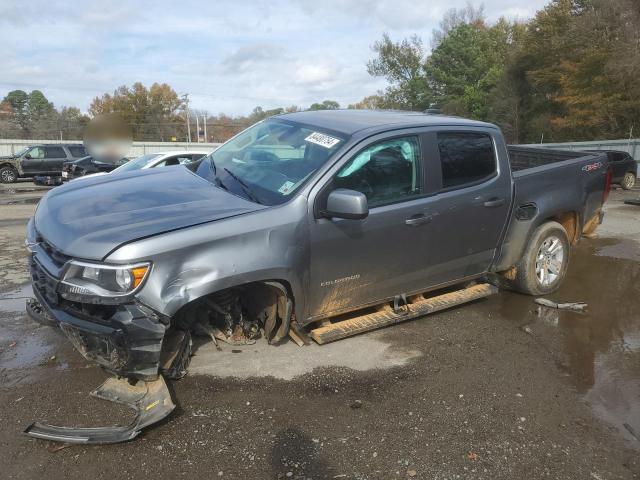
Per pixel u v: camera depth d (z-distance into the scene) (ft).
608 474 9.83
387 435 10.62
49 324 11.82
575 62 118.01
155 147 145.07
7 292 18.45
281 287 12.21
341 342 14.71
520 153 23.39
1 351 13.61
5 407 11.03
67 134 186.70
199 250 10.80
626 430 11.20
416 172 14.40
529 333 15.94
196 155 36.99
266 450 10.02
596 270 23.09
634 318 17.42
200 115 206.80
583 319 17.20
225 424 10.74
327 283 13.06
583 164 19.76
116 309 10.19
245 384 12.26
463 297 16.47
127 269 10.05
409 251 14.34
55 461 9.52
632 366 14.06
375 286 14.14
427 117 15.83
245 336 13.76
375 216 13.39
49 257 11.09
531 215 17.71
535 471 9.80
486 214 15.99
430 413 11.46
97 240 10.32
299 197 12.30
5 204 47.32
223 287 11.09
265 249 11.61
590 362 14.21
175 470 9.41
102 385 11.38
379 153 13.71
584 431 11.09
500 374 13.33
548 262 18.89
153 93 190.39
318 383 12.47
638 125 108.68
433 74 180.34
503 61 170.81
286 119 15.94
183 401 11.48
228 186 13.61
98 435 9.90
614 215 39.04
